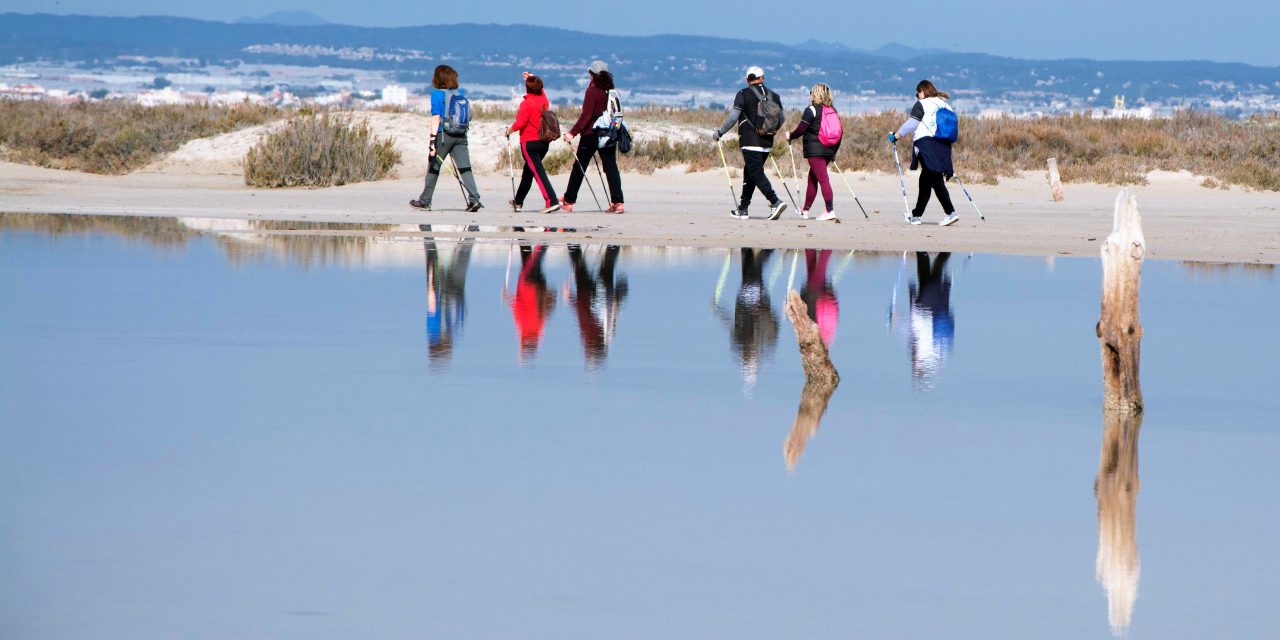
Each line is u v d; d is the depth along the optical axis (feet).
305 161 302.86
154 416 85.30
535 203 261.65
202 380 96.07
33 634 51.83
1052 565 60.85
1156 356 111.24
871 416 88.07
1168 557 62.03
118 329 116.26
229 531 63.67
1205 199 297.33
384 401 90.27
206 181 314.76
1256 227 225.56
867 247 188.75
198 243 182.91
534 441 80.53
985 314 130.93
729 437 82.23
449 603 55.47
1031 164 367.66
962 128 433.48
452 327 119.65
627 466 75.56
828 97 223.51
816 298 140.05
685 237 197.47
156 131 379.14
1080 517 67.92
